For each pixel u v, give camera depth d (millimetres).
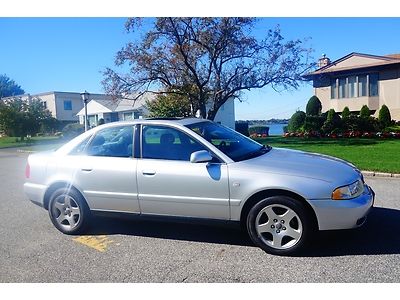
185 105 27656
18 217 5902
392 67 26328
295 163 4191
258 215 4004
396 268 3479
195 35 22047
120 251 4242
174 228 4996
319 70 29562
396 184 7363
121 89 22641
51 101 50344
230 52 22250
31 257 4148
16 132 30406
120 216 4684
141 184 4449
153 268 3730
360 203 3848
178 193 4285
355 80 28000
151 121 4727
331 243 4172
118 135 4801
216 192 4129
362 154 11984
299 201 3867
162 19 20703
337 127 22984
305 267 3600
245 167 4086
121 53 22000
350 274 3396
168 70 22609
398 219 4949
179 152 4418
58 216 5023
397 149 13266
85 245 4496
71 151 5020
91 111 44656
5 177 10789
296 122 25719
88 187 4754
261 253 4023
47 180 5012
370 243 4129
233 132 5160
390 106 26766
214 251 4137
